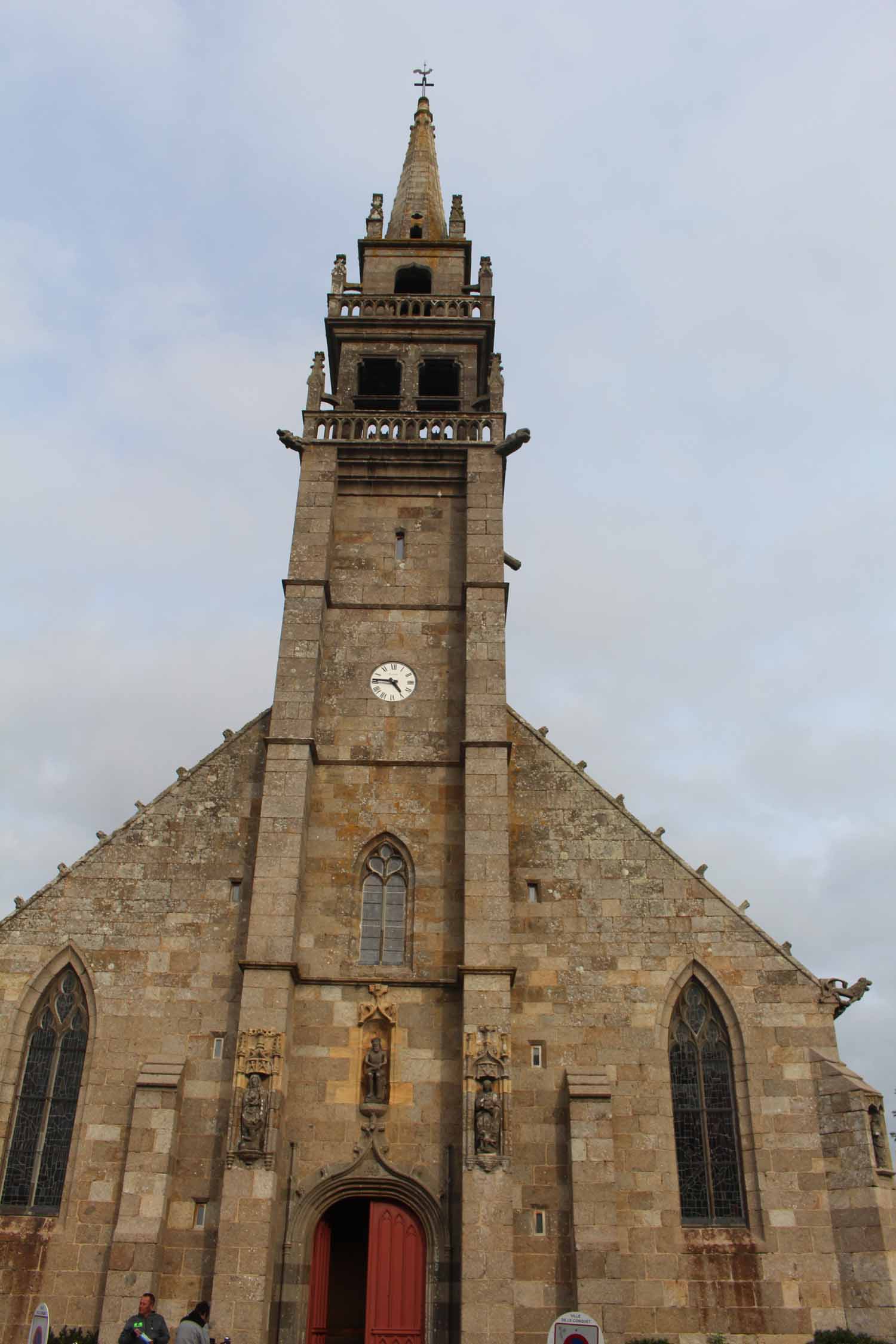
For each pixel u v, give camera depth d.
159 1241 27.75
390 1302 27.88
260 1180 27.42
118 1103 30.02
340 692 35.47
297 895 31.22
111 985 31.42
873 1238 28.03
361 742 34.59
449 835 33.16
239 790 34.28
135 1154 28.59
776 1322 27.80
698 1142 30.19
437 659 36.12
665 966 31.95
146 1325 21.77
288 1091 29.45
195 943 31.98
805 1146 29.62
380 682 35.66
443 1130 29.22
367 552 38.09
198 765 34.66
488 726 33.41
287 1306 27.38
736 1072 30.72
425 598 37.25
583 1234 27.95
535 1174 29.20
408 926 31.95
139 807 34.03
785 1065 30.58
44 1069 30.80
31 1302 27.78
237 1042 29.00
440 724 35.00
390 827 33.25
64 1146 29.91
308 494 38.06
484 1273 26.50
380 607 36.94
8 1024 30.89
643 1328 27.77
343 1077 29.84
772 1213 28.91
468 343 42.75
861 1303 27.66
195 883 32.88
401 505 38.97
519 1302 27.72
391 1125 29.28
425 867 32.62
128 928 32.19
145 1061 30.38
